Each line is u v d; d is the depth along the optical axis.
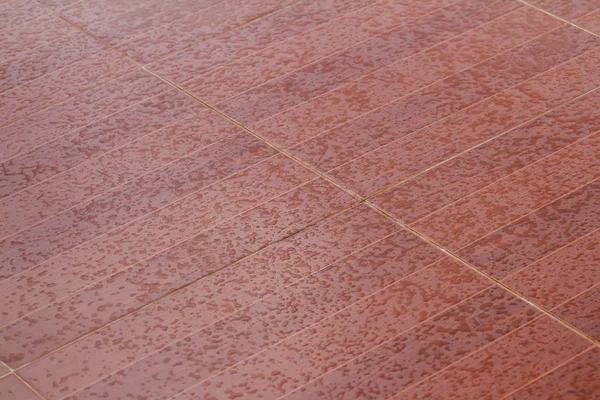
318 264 1.77
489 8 2.43
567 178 1.91
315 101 2.17
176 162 2.04
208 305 1.71
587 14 2.38
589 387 1.51
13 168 2.06
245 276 1.76
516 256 1.75
